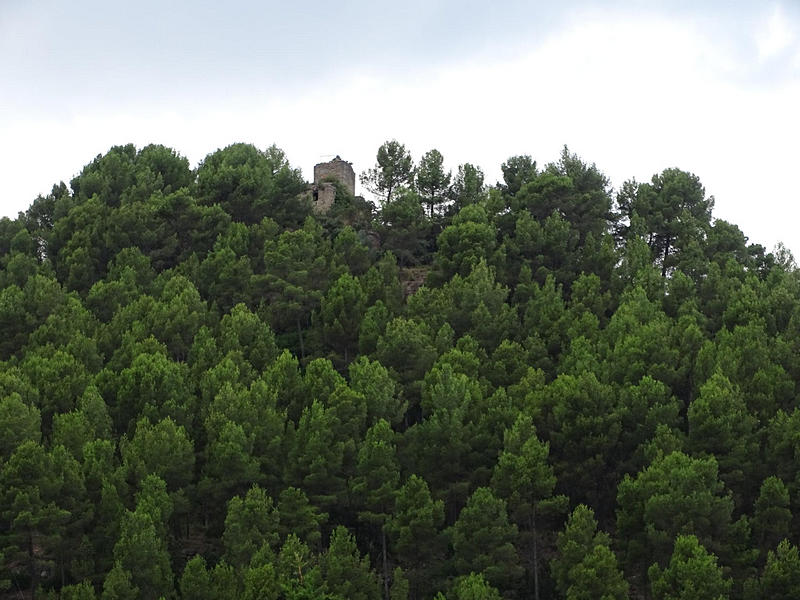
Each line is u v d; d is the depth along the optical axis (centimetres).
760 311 9231
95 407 7650
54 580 7144
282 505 7125
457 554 7012
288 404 8169
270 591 6219
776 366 8044
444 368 8031
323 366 8325
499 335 9375
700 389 7731
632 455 7669
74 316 9362
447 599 6700
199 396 8325
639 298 9481
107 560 6800
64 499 6925
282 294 10206
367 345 9131
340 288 9762
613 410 7788
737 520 7231
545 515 7488
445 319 9544
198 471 7681
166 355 8769
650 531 6775
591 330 9112
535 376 8281
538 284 10394
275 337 10150
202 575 6575
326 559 6681
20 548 7044
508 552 6931
